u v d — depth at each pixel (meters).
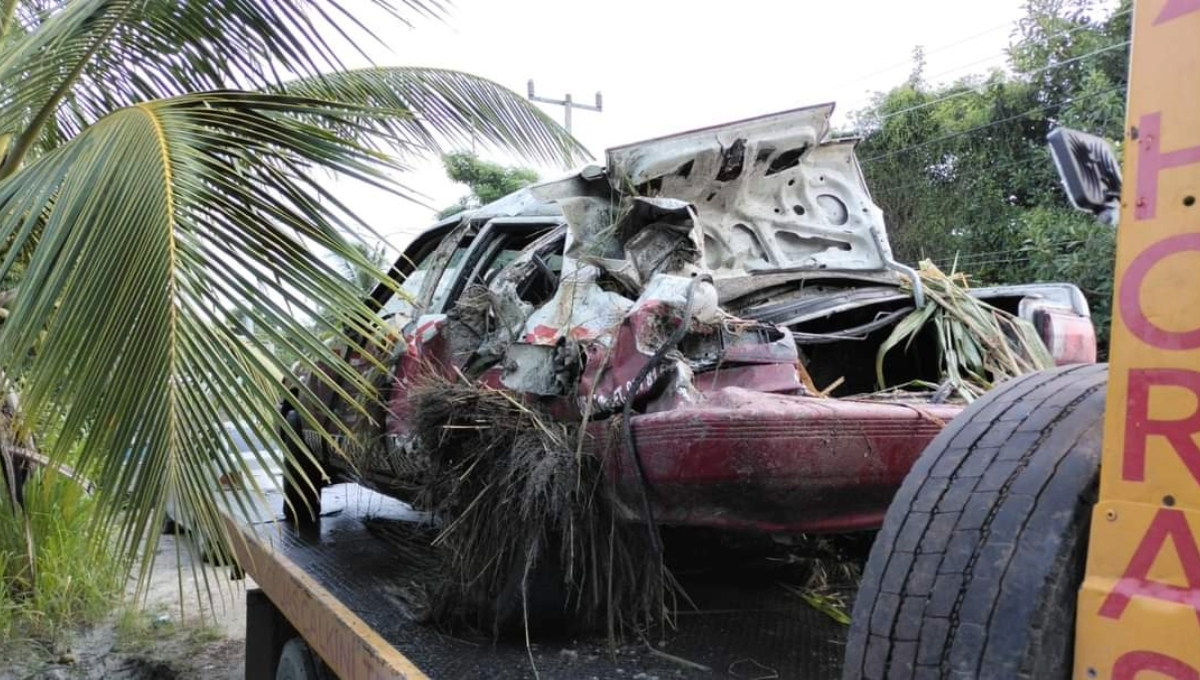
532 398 3.01
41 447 2.78
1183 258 1.14
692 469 2.29
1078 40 9.70
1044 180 9.78
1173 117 1.16
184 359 2.28
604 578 2.74
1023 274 9.55
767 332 2.73
